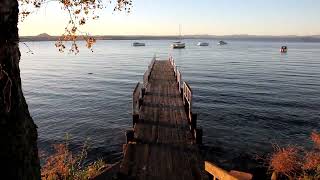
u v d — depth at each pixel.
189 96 13.12
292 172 11.48
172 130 11.78
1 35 2.93
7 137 2.98
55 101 34.53
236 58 98.19
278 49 166.38
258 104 30.58
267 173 13.90
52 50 182.50
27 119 3.35
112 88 43.44
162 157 9.04
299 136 20.59
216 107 29.30
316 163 10.85
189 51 142.50
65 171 9.84
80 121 25.53
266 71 61.81
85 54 133.12
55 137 21.45
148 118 13.48
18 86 3.18
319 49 168.00
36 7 3.98
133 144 10.16
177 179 7.57
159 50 155.38
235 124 23.44
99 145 19.50
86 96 37.34
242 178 5.03
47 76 59.38
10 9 2.95
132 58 104.31
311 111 27.61
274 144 18.92
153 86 22.45
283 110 27.97
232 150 17.91
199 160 8.82
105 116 27.14
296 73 58.12
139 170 8.08
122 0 4.34
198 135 10.73
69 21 4.20
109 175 5.32
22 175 3.12
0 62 2.93
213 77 53.06
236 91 38.66
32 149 3.39
